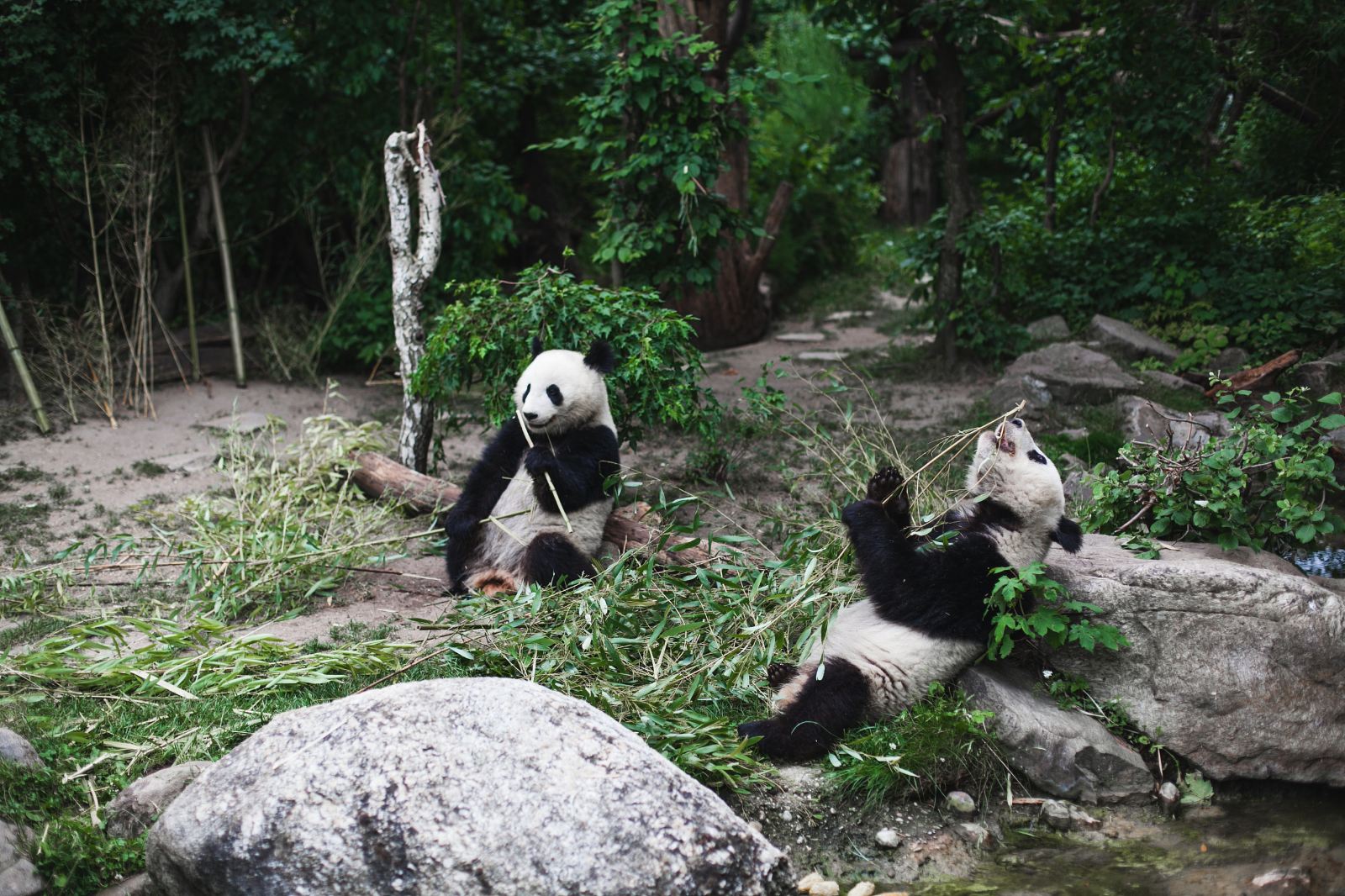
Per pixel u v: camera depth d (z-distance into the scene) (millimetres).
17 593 6219
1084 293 11789
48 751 4387
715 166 9484
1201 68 10812
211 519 7246
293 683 4930
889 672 4746
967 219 11188
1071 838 4457
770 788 4457
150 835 3631
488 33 13703
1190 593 4922
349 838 3371
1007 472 4910
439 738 3582
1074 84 11742
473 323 7391
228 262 11016
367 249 11883
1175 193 11961
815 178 17406
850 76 21469
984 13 10820
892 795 4512
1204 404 9156
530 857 3336
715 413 7859
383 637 5566
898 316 14617
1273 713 4781
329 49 11234
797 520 6719
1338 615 4844
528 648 5066
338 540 6895
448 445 9484
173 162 11125
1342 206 11750
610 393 7500
